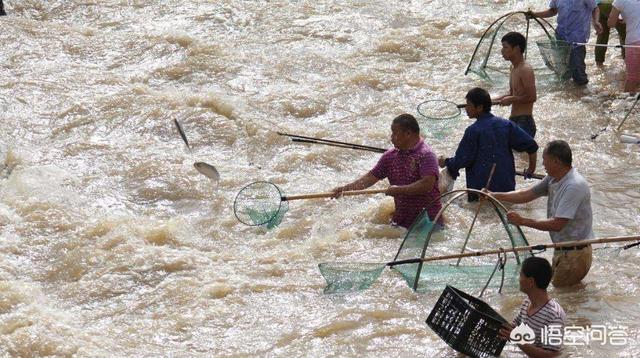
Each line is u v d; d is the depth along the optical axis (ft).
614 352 84.74
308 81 159.22
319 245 107.14
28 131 138.31
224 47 171.22
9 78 154.71
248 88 155.84
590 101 150.30
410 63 168.25
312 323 90.94
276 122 142.20
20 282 98.32
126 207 118.21
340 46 176.14
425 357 84.94
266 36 179.83
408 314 91.97
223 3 194.59
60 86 151.74
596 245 105.19
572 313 91.56
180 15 189.37
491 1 201.98
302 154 131.54
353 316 91.66
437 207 107.65
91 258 103.60
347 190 107.24
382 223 112.27
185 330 90.74
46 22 178.40
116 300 96.84
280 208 105.29
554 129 139.85
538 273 81.51
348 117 146.51
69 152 131.54
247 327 91.04
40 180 121.60
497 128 113.29
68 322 91.97
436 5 198.39
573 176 91.71
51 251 106.22
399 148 106.42
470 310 81.61
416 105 150.30
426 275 94.99
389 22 187.83
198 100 147.33
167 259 103.40
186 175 124.67
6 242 107.14
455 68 165.48
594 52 172.55
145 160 128.47
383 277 99.14
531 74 126.93
